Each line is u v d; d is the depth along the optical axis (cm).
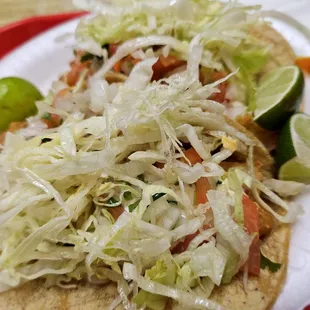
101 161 15
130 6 22
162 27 21
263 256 15
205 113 17
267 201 17
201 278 15
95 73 21
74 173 15
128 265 14
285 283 15
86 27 22
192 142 16
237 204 15
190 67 19
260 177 18
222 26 21
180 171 16
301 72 20
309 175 18
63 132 16
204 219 15
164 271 14
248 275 15
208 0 22
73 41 27
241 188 16
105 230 15
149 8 21
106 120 16
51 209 15
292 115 19
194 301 14
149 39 20
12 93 23
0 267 15
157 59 19
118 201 15
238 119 19
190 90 17
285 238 16
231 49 21
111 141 16
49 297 15
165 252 14
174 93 17
